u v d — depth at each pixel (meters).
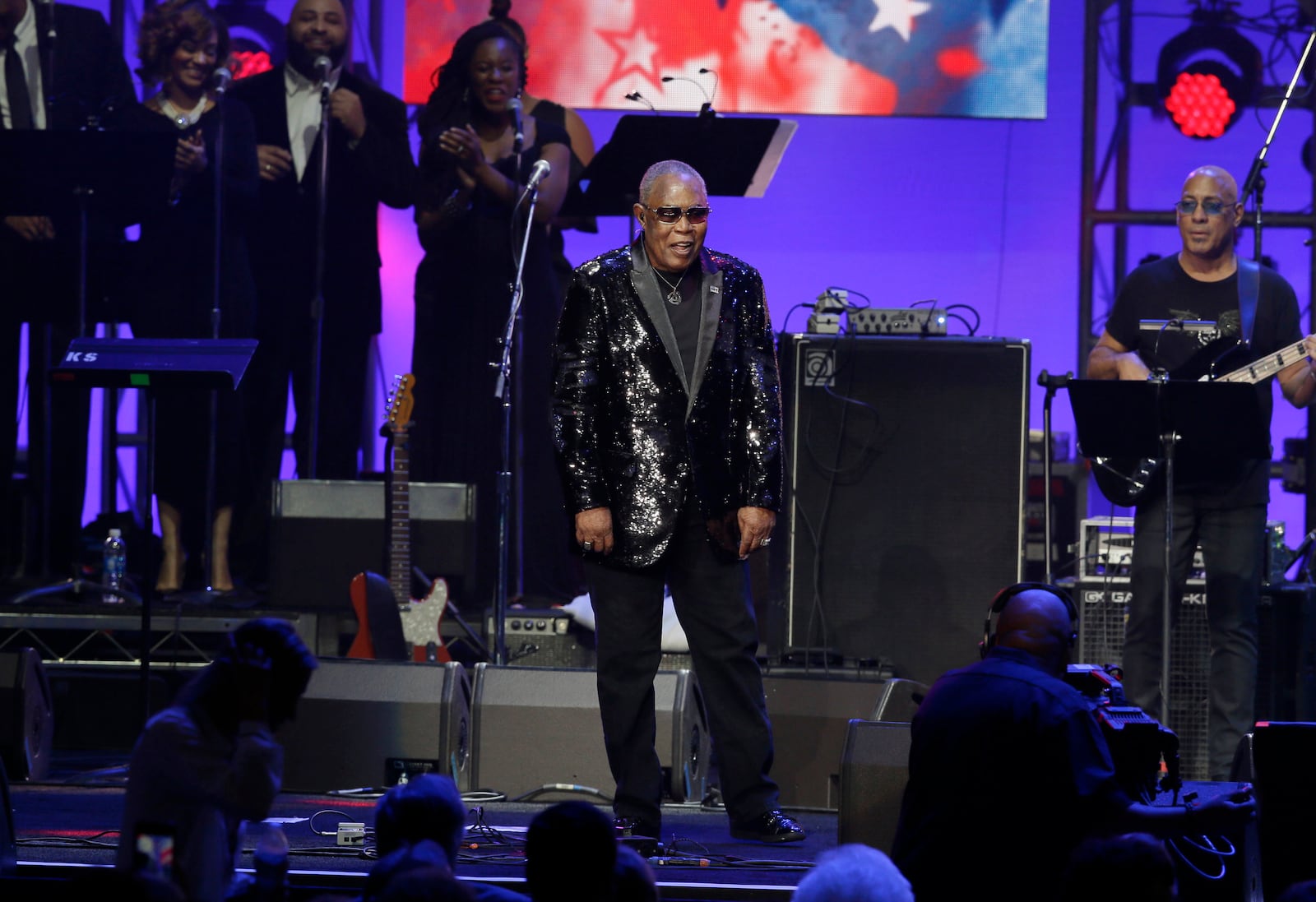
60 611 20.02
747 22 25.03
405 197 24.41
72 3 25.86
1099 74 26.58
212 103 23.81
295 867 11.84
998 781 10.23
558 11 25.03
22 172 21.02
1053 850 10.17
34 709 16.34
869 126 26.61
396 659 17.33
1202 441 15.70
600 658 12.77
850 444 17.58
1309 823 12.09
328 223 24.31
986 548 17.38
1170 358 17.30
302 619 20.12
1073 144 26.47
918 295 26.67
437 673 15.63
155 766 9.41
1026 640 10.74
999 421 17.42
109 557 22.00
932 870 10.34
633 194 19.89
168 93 23.86
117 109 23.42
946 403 17.48
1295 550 20.09
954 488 17.45
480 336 23.67
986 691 10.41
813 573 17.55
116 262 23.25
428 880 7.52
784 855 12.60
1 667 16.06
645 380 12.61
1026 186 26.56
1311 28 25.59
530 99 24.95
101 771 16.97
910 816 10.61
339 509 20.36
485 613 19.48
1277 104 24.20
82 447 23.58
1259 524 16.86
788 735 15.26
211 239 23.30
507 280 23.67
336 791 15.41
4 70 23.41
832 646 17.48
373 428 26.38
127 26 26.22
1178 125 24.08
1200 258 17.34
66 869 11.55
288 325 24.23
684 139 18.98
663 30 25.09
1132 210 26.12
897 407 17.55
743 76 25.08
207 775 9.39
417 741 15.41
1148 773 10.95
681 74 25.09
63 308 23.06
